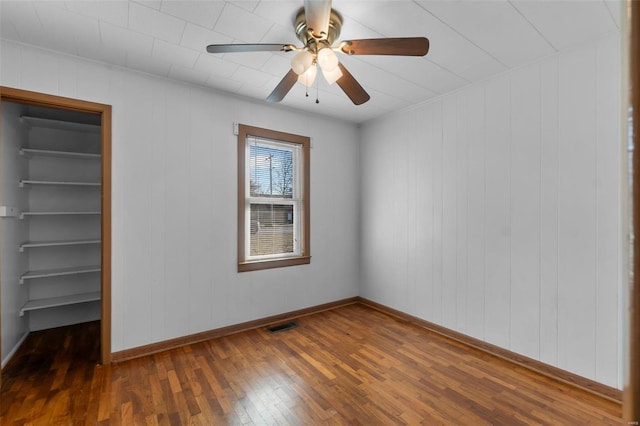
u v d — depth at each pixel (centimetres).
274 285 354
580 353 227
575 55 230
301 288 377
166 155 288
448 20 201
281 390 222
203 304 306
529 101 255
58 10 193
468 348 289
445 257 320
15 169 287
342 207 416
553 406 205
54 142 344
